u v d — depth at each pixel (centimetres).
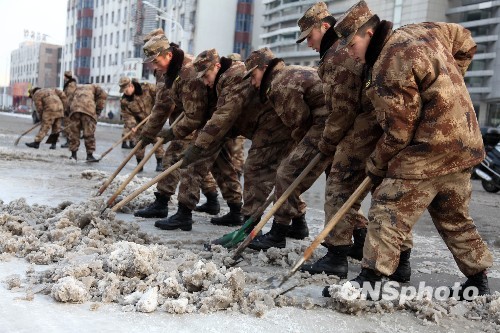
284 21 6588
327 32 414
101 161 1254
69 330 278
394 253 338
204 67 518
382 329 308
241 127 529
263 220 424
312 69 480
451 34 360
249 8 6650
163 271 359
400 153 337
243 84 502
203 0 6438
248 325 299
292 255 442
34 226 474
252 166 520
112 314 303
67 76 1483
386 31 336
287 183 462
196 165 555
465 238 355
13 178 847
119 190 562
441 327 315
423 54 323
